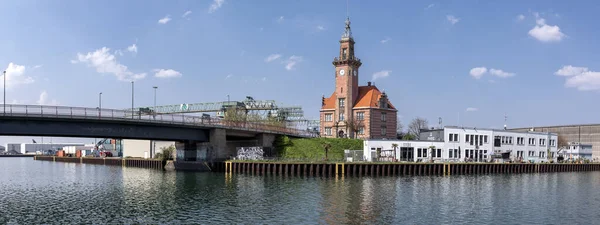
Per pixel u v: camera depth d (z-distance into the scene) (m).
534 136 142.62
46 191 74.69
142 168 133.88
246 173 102.12
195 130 109.56
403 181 85.50
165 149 134.12
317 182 82.62
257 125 121.44
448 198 64.50
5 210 56.59
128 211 55.38
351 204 58.75
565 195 70.12
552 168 127.81
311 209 55.50
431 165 103.88
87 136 96.19
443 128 123.62
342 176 94.69
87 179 97.25
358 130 147.75
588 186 83.88
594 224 49.41
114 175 107.31
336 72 155.88
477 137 128.75
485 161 121.00
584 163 140.00
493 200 63.72
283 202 60.31
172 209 56.34
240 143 127.94
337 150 122.25
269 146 122.94
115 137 99.81
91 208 57.59
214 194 67.81
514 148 137.12
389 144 116.31
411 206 57.78
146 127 100.12
